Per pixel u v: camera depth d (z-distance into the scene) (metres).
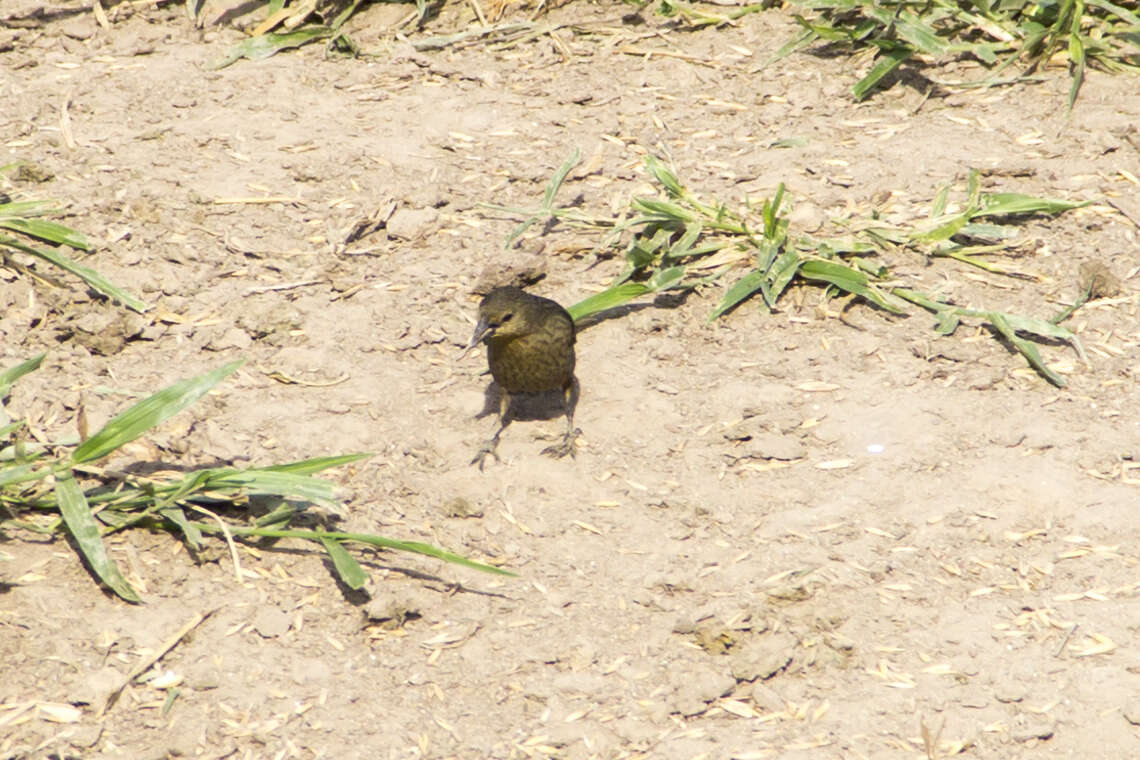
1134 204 13.20
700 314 12.09
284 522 9.39
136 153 13.97
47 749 7.68
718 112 14.84
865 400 10.98
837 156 14.01
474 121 14.70
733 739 8.03
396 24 16.72
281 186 13.55
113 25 16.61
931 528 9.66
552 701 8.31
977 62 15.56
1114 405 10.84
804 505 9.95
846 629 8.82
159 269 12.35
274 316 11.88
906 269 12.52
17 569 8.82
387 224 13.05
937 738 7.98
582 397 11.14
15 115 14.56
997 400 10.93
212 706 8.09
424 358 11.56
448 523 9.80
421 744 7.94
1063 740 7.96
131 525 9.34
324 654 8.55
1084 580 9.15
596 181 13.77
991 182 13.53
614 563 9.45
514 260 12.45
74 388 10.83
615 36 16.28
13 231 12.55
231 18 16.72
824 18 16.22
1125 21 15.72
